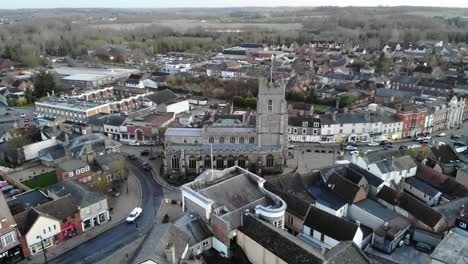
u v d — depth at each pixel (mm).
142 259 59625
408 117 154125
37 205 92625
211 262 71125
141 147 145375
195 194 77250
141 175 120562
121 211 99750
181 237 69188
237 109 194875
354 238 77438
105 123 153500
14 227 79875
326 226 81125
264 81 114938
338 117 151250
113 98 190750
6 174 120812
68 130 147750
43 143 134750
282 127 119062
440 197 101250
